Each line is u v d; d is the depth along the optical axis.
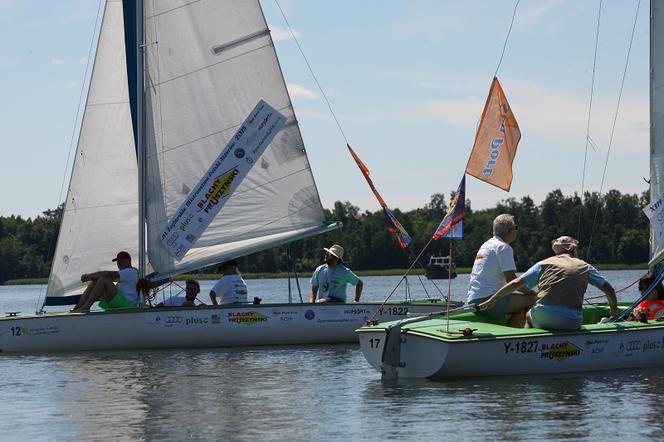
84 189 25.34
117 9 25.70
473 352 16.12
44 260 104.31
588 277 16.89
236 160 25.84
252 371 18.55
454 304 23.47
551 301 16.69
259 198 25.95
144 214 25.23
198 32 25.70
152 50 25.39
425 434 12.49
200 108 25.67
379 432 12.66
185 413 14.19
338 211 121.75
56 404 15.23
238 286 23.89
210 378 17.66
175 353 21.92
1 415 14.43
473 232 125.75
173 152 25.45
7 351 22.55
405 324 17.22
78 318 22.62
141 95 25.20
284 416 13.82
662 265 19.92
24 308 53.50
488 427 12.77
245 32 26.00
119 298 23.52
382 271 120.31
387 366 16.97
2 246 104.50
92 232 25.33
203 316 22.98
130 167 25.52
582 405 14.07
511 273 17.56
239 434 12.70
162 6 25.45
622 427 12.65
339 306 23.52
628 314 18.56
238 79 25.95
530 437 12.20
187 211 25.42
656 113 20.20
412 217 128.75
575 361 16.84
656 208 20.03
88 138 25.39
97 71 25.47
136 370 19.00
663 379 16.19
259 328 23.19
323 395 15.50
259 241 25.80
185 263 25.34
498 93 18.44
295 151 26.25
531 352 16.50
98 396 15.87
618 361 17.22
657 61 20.23
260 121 26.02
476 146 18.22
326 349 22.42
